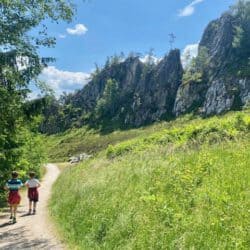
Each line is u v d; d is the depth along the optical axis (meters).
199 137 21.42
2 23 16.38
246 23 191.88
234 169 11.91
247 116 21.75
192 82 185.12
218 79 166.75
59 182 39.50
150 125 191.38
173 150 19.72
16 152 29.39
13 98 17.47
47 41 17.56
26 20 16.81
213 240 8.23
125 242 10.59
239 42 185.50
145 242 9.75
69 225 15.11
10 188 19.19
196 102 178.12
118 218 12.01
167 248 8.99
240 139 16.41
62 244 13.16
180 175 13.16
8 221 19.22
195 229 8.95
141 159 20.47
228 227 8.44
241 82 157.50
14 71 17.03
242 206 9.04
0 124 18.62
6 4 16.05
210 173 12.39
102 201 14.75
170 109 194.12
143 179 15.14
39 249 12.74
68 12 17.33
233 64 177.62
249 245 7.63
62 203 19.70
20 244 13.68
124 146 36.97
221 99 158.25
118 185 16.08
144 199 12.16
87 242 12.15
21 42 16.88
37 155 51.22
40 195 32.25
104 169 23.98
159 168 15.73
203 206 9.94
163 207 10.98
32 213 21.38
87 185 19.09
